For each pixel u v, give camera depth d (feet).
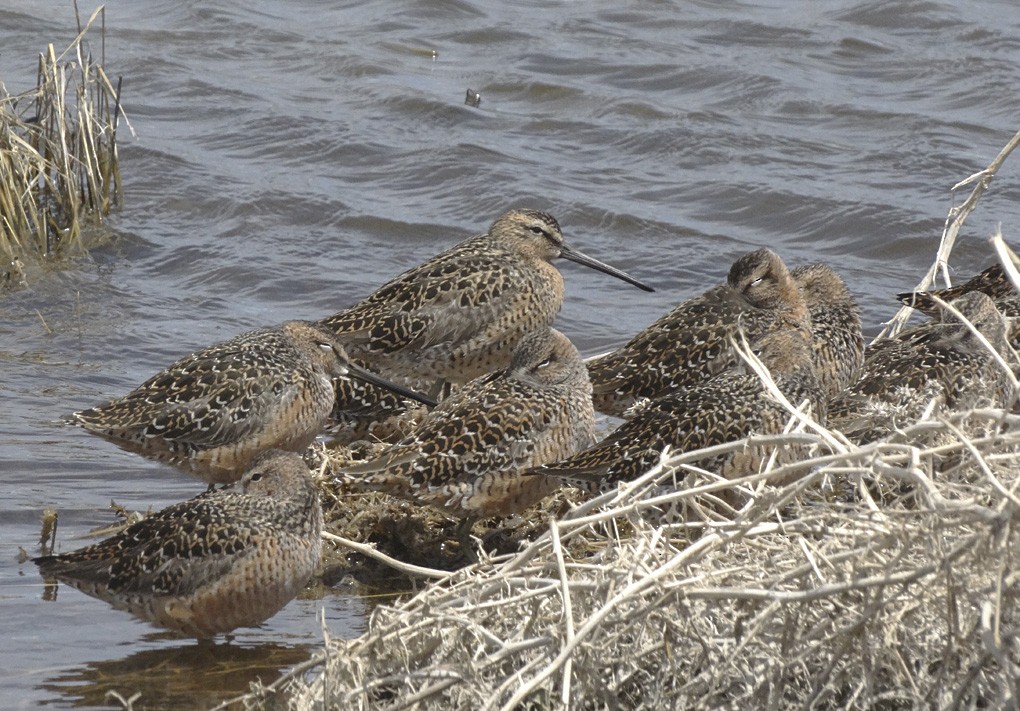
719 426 35.63
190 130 77.10
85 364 52.75
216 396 40.04
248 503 33.55
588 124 76.84
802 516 27.12
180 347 54.65
